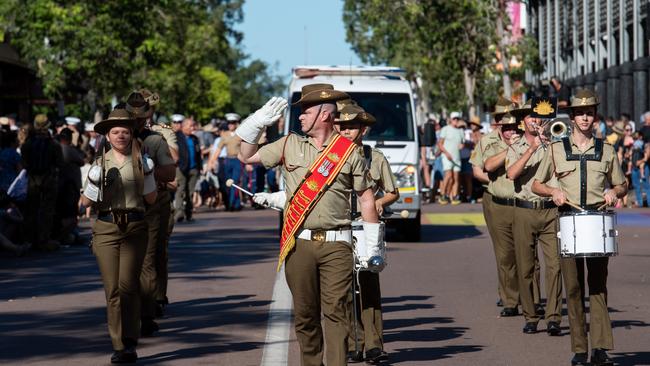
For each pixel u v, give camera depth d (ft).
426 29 343.87
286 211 63.31
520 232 88.12
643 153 224.94
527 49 331.57
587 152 75.10
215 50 477.36
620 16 309.01
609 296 104.78
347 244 62.95
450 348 80.64
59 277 123.54
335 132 63.87
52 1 345.31
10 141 157.69
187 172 205.98
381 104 157.58
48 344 82.89
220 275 122.21
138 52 363.35
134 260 76.59
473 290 108.99
